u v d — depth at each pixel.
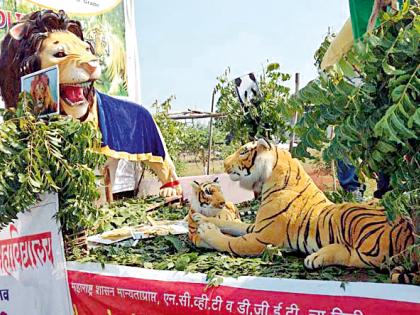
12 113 3.31
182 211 5.49
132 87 8.07
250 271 2.56
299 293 2.17
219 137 10.34
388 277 2.24
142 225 4.46
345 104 1.94
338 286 2.11
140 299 2.69
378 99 1.88
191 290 2.49
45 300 3.27
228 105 6.49
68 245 3.25
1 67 5.95
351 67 1.89
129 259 3.10
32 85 3.45
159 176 6.82
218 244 3.06
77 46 5.99
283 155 2.96
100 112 6.09
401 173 1.87
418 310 1.87
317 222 2.69
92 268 3.03
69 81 5.78
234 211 3.60
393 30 1.89
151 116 6.75
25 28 5.90
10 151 3.00
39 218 3.27
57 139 3.15
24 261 3.41
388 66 1.73
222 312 2.34
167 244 3.53
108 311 2.87
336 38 3.79
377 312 1.95
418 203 1.85
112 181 7.13
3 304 3.61
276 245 2.83
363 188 3.79
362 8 3.13
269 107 5.71
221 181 6.71
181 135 9.91
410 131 1.66
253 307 2.25
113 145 6.12
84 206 3.19
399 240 2.33
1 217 3.12
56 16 5.95
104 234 3.88
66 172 3.12
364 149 1.94
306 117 2.11
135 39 8.23
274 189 2.89
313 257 2.49
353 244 2.47
